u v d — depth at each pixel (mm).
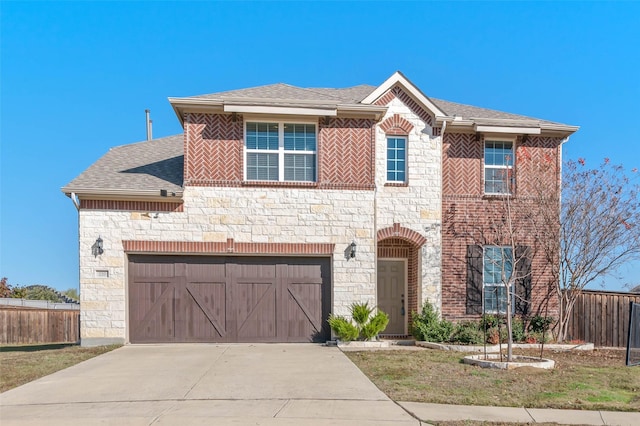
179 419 7129
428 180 15742
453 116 16312
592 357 13109
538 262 16203
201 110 14719
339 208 15039
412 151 15758
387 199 15500
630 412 7863
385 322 14328
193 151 14672
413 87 15727
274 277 14930
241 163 14773
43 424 6965
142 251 14352
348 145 15203
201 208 14586
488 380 9672
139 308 14453
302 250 14828
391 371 10406
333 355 12469
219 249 14570
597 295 16188
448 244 15906
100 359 11875
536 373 10422
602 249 15633
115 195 14117
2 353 13641
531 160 16484
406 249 16406
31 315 21625
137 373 10227
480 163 16312
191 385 9172
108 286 14172
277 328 14828
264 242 14719
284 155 15086
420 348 14086
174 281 14602
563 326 15734
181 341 14492
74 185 14242
